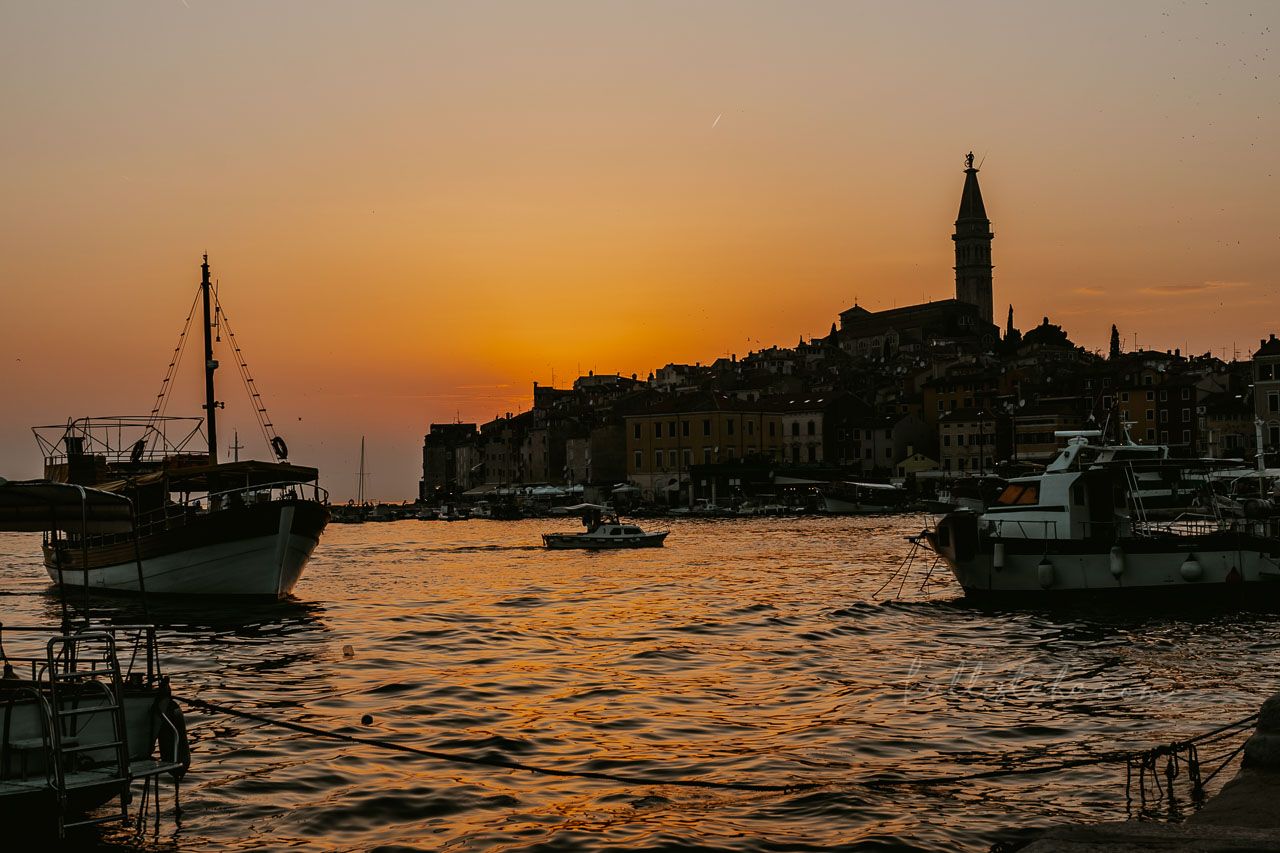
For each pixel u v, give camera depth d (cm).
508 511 16588
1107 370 15712
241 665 3114
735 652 3294
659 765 1973
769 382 19062
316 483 4994
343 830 1633
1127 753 1928
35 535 14288
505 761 2011
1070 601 4159
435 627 3966
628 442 16175
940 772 1898
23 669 2930
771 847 1529
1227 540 3988
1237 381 15138
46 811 1557
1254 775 1262
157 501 4988
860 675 2875
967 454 15825
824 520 12812
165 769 1597
